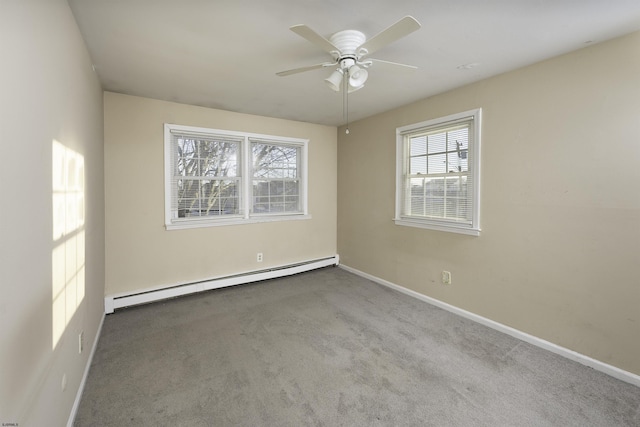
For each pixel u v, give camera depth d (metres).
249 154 4.10
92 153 2.35
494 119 2.73
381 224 4.06
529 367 2.17
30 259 1.09
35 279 1.14
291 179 4.52
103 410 1.73
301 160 4.59
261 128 4.13
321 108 3.77
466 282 3.03
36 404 1.14
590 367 2.17
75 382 1.73
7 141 0.92
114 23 1.85
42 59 1.22
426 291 3.45
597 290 2.16
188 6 1.69
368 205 4.28
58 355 1.41
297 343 2.51
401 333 2.69
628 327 2.02
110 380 2.00
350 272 4.64
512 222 2.63
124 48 2.18
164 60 2.38
